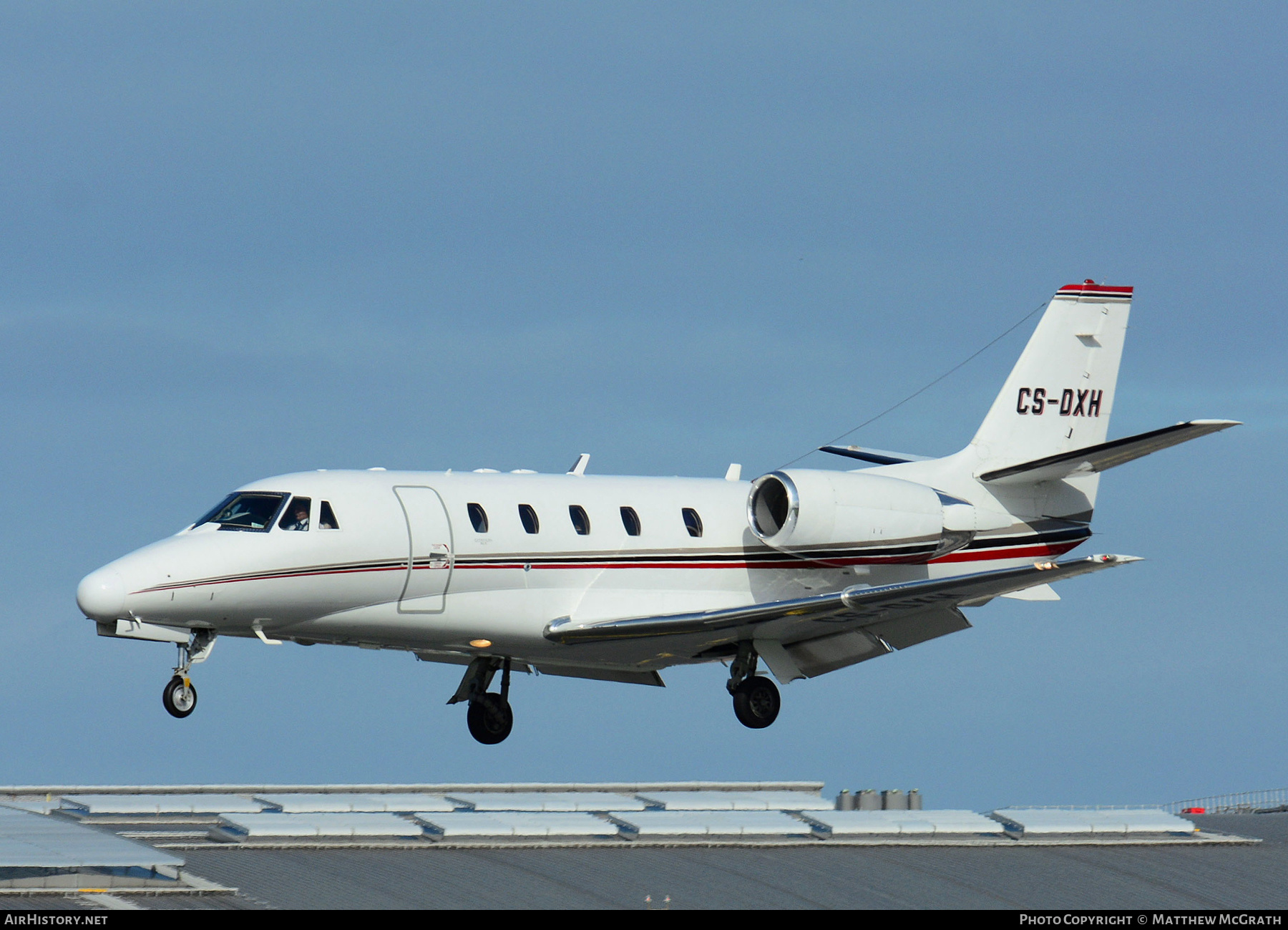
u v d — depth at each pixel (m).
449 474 91.56
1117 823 66.50
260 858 55.59
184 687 84.88
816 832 64.31
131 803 66.94
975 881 57.09
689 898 52.25
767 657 97.44
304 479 87.06
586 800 69.38
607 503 94.06
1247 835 68.88
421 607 88.06
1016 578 83.94
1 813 61.41
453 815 62.09
